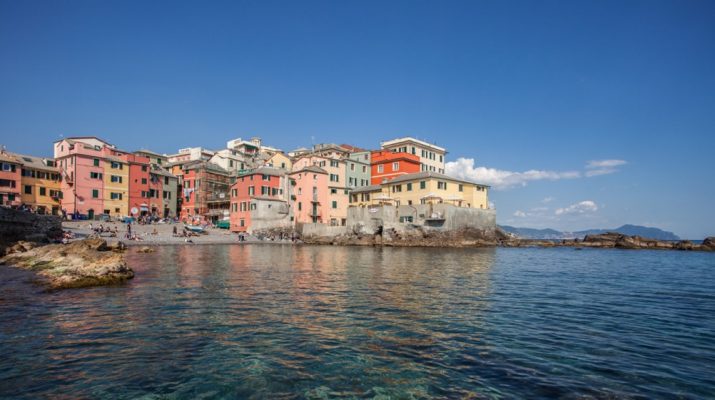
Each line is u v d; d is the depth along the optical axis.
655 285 23.36
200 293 18.20
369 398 7.58
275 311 14.55
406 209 69.06
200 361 9.40
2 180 62.16
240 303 15.94
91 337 11.16
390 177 89.00
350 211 73.94
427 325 12.80
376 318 13.63
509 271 29.69
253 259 36.62
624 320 14.09
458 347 10.60
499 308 15.67
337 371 8.88
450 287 20.84
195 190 88.38
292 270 28.03
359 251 52.06
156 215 79.19
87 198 70.00
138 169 79.00
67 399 7.43
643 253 59.41
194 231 68.94
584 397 7.67
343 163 88.44
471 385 8.19
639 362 9.67
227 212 82.94
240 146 108.88
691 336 12.07
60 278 20.19
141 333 11.59
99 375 8.52
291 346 10.53
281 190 79.75
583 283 23.77
